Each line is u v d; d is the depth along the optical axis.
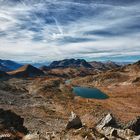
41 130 66.69
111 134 43.72
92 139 40.91
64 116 98.19
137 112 116.56
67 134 43.72
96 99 165.00
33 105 118.19
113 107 130.25
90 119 87.75
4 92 142.25
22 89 176.25
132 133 43.78
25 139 42.97
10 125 53.12
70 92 196.75
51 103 132.00
